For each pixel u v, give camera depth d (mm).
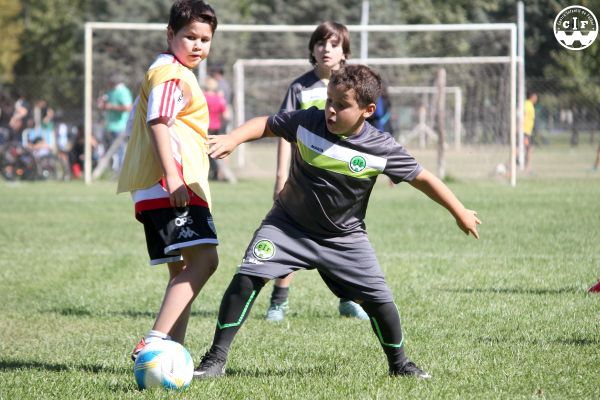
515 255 30125
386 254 30703
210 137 14453
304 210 14578
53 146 74875
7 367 16172
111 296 23922
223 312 14750
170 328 14406
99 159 68000
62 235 36625
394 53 114188
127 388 14250
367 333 19250
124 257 30969
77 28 126125
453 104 89062
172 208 14695
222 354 14922
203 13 15250
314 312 21953
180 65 15148
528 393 13945
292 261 14680
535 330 18875
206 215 14867
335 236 14695
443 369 15641
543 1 96812
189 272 14695
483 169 71750
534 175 70812
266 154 103500
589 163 85312
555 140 113438
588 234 35250
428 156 86750
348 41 21188
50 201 50781
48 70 142625
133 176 15109
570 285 24344
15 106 69562
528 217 41219
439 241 34000
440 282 25188
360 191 14492
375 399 13508
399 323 14852
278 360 16609
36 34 141375
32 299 23484
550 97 105000
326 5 126688
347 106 13922
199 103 15297
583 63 94250
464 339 18203
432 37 113688
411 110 95875
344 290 14938
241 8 133750
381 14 125562
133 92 73625
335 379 14852
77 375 15250
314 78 21297
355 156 14227
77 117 82438
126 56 105438
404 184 65438
